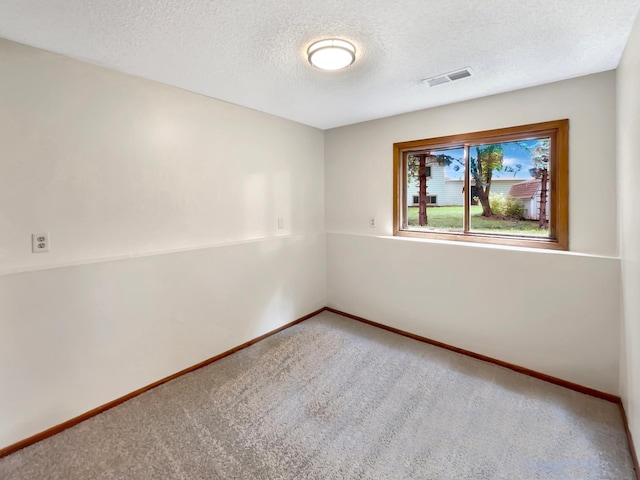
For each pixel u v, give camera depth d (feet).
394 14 5.14
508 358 8.75
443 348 9.96
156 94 8.03
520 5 4.93
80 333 6.69
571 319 7.75
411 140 10.71
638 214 5.24
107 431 6.41
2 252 5.96
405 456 5.75
